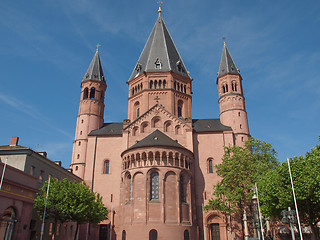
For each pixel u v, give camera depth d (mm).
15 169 31125
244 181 45594
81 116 66500
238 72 67938
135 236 44906
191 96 69125
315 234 33375
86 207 38000
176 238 44656
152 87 66312
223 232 53656
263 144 51594
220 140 60594
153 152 48844
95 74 70875
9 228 30016
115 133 63594
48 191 36281
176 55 73312
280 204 33969
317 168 31625
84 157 62469
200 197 56062
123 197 50812
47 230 43500
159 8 79062
